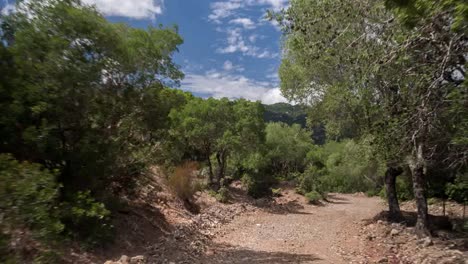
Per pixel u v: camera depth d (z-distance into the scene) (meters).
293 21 8.66
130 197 12.17
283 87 17.97
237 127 23.58
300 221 18.41
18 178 5.08
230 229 14.77
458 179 11.23
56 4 8.23
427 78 7.68
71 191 8.45
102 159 9.18
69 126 8.71
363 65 8.52
